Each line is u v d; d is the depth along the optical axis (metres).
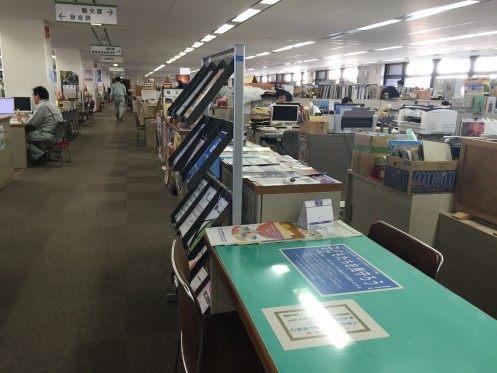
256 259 1.55
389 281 1.41
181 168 2.35
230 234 1.77
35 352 2.07
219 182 2.23
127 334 2.25
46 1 6.11
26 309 2.46
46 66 7.80
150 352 2.11
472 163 2.51
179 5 6.32
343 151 5.34
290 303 1.24
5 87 7.74
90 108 14.04
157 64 19.75
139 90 11.41
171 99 6.25
